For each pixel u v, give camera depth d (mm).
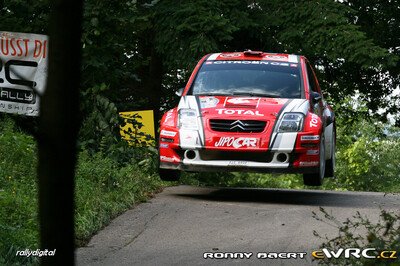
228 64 15820
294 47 26797
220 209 12789
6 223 9383
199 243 9672
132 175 15328
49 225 1728
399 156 64375
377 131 39500
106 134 17359
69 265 1738
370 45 25875
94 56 18891
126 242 9734
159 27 24688
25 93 15898
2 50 16094
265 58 16031
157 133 27328
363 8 33250
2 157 14109
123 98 28625
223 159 13922
